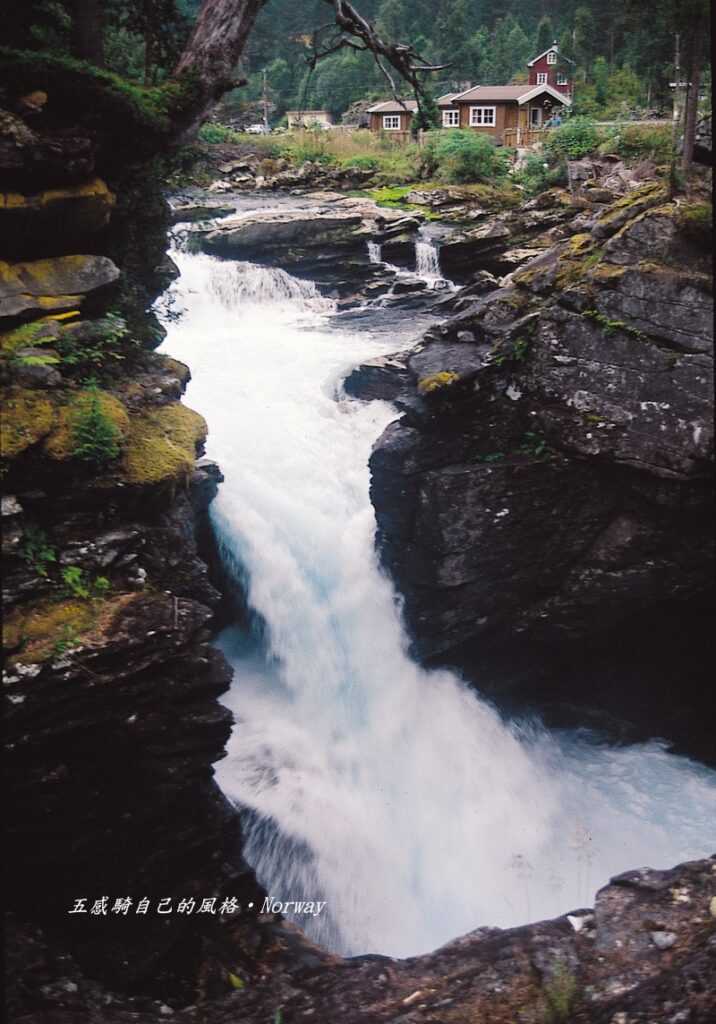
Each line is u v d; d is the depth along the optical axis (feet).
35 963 20.47
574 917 23.52
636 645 37.99
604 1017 19.13
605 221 36.14
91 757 21.90
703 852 32.53
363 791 34.01
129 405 27.02
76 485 23.26
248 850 29.66
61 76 26.48
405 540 36.52
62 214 26.68
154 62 36.40
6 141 24.80
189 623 23.26
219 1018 21.24
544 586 36.70
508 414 36.14
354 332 54.08
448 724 37.19
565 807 35.53
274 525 37.19
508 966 21.59
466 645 37.22
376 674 37.24
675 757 38.14
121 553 23.79
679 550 34.78
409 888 31.35
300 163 104.22
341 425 41.50
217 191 91.81
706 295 31.68
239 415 40.86
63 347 25.71
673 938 21.80
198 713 23.54
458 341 37.76
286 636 36.11
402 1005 20.97
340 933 29.12
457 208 84.53
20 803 20.92
